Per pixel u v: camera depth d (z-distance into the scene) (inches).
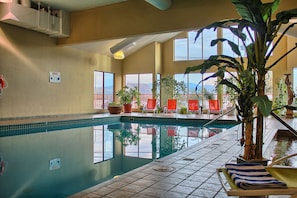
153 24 322.0
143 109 538.0
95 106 506.6
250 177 70.4
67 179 150.1
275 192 62.6
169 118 422.0
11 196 123.1
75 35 385.7
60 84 416.8
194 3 298.7
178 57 567.2
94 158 202.2
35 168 170.9
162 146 247.4
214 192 102.5
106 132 334.0
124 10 342.6
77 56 450.0
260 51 99.0
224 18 283.6
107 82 540.7
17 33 350.6
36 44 376.2
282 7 248.8
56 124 352.8
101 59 512.1
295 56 451.8
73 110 443.2
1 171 162.2
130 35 338.6
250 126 104.1
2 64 333.1
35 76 375.9
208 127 373.4
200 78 542.3
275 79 475.8
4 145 242.7
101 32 361.1
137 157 205.6
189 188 107.0
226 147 188.2
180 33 560.4
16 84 350.3
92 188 107.5
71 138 288.0
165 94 560.4
